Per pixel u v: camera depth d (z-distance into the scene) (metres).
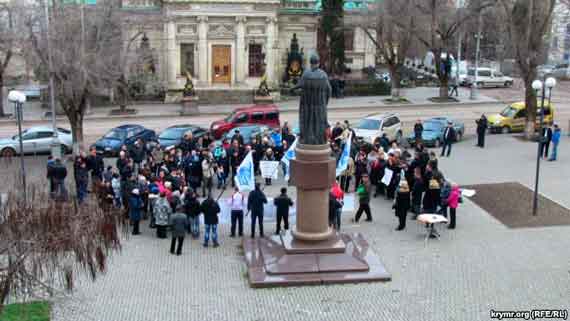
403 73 79.12
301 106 20.09
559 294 17.97
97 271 19.52
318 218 20.55
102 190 21.94
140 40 64.31
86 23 37.62
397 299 17.81
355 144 31.59
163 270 20.17
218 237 23.41
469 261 20.56
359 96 68.00
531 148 37.69
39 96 63.34
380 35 61.69
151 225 24.62
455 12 60.88
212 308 17.34
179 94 64.44
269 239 21.83
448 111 56.28
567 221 24.41
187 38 64.62
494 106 59.53
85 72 35.22
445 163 34.00
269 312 17.06
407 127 47.50
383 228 24.08
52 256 16.84
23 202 17.22
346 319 16.58
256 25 65.44
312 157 20.08
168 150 29.47
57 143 34.59
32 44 36.00
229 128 41.28
